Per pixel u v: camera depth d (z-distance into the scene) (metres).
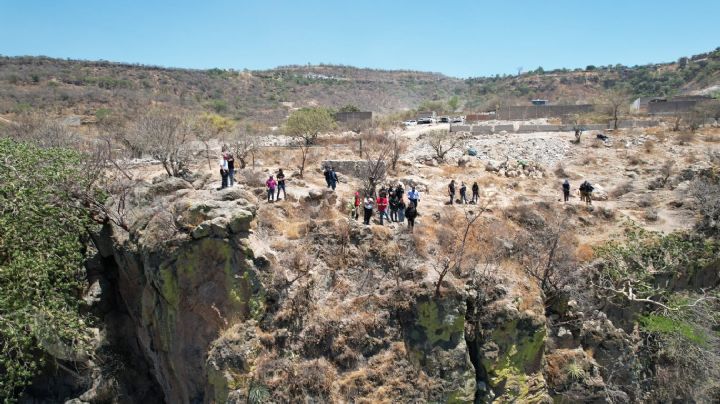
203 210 21.70
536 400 23.22
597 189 38.56
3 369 23.16
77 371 24.00
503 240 27.44
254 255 21.20
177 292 21.41
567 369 24.06
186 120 48.66
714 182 39.62
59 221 24.58
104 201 26.50
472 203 32.78
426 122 72.00
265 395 19.30
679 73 139.12
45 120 56.19
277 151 45.66
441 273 22.00
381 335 21.81
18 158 25.97
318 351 20.91
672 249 29.38
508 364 22.77
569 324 25.03
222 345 20.09
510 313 22.92
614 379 25.17
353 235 24.39
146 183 28.28
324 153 45.16
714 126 57.59
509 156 48.22
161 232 21.75
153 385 25.09
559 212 32.91
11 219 23.50
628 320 27.11
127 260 23.91
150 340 23.47
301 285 21.66
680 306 26.50
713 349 26.38
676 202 35.44
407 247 24.92
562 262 26.53
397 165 41.16
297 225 24.88
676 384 25.94
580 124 61.50
